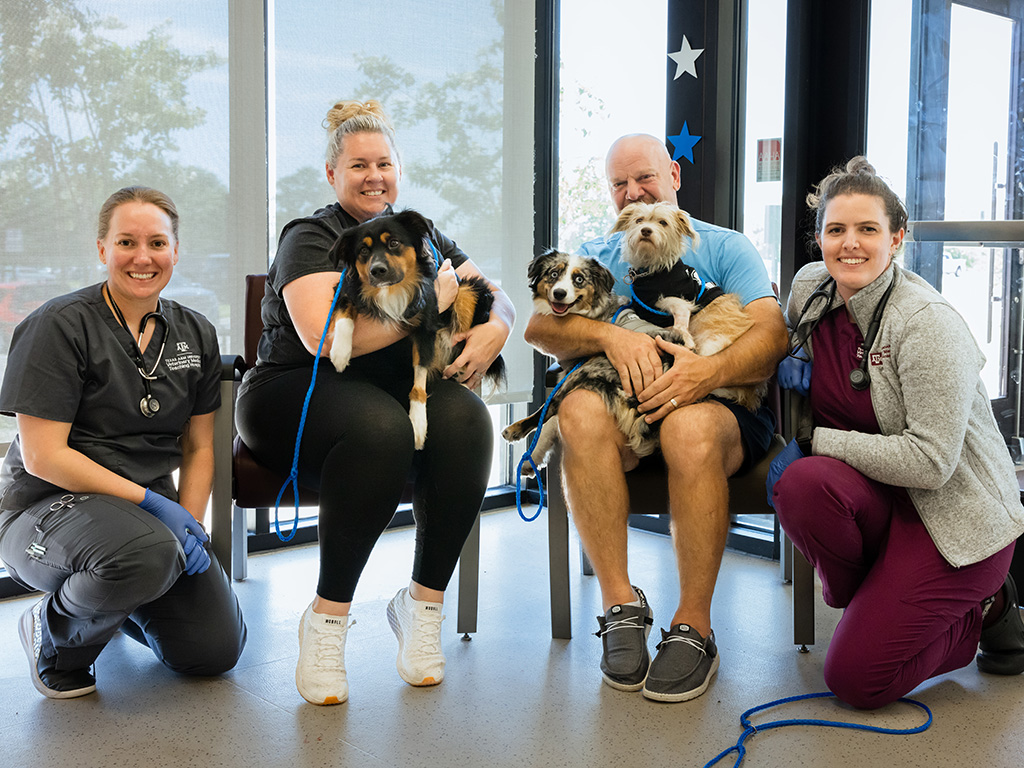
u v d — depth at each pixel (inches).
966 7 103.7
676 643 75.4
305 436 75.4
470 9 132.8
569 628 89.5
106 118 101.2
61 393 70.7
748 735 67.5
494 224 139.3
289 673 80.7
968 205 106.3
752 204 123.0
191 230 108.7
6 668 82.0
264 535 123.9
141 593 69.2
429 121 129.5
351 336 75.4
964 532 70.2
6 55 94.0
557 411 86.6
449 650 86.7
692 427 76.7
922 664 71.0
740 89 122.1
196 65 107.5
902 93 110.2
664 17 128.3
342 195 84.5
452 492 76.2
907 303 72.9
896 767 63.1
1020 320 103.7
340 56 120.0
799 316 84.4
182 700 74.6
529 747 66.4
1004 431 106.5
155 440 77.7
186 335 79.4
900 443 69.9
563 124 146.4
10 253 96.1
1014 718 71.1
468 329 85.1
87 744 66.6
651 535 131.9
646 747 66.3
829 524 72.0
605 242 98.8
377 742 67.1
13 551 74.1
